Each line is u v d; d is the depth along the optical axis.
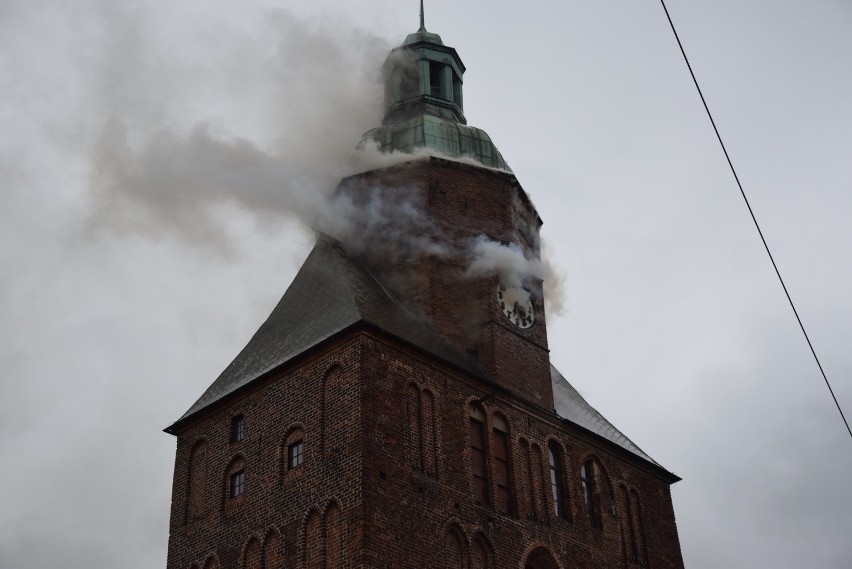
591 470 48.50
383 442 39.72
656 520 50.38
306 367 42.56
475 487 42.59
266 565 40.41
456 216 49.06
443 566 39.56
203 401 46.69
